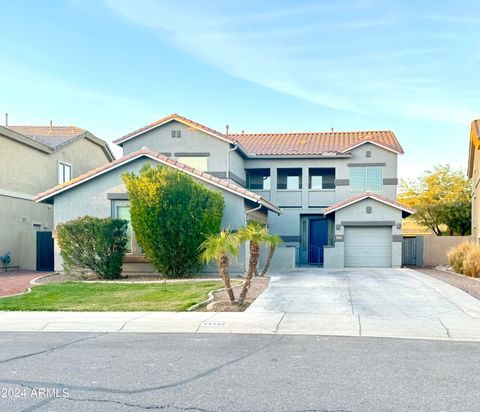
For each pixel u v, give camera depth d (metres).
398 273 19.23
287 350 7.65
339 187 27.09
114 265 16.80
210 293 12.88
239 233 11.62
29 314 10.66
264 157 27.05
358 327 9.27
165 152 24.41
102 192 18.84
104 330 9.39
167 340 8.45
